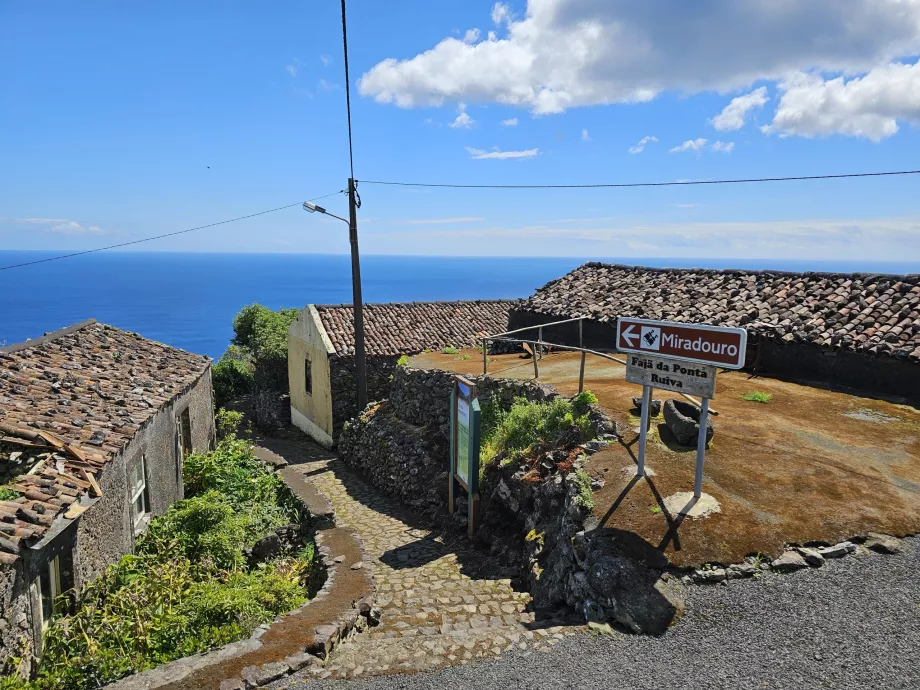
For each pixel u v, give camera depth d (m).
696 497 6.60
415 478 12.10
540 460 8.55
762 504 6.54
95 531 6.30
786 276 12.94
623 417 8.93
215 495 9.32
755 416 8.99
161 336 112.06
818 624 4.95
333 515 9.72
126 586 6.29
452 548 9.28
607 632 5.23
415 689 4.55
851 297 11.30
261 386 23.88
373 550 9.40
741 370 11.80
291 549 8.99
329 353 17.12
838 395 9.96
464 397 9.65
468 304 22.25
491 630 5.68
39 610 5.15
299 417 20.33
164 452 9.16
